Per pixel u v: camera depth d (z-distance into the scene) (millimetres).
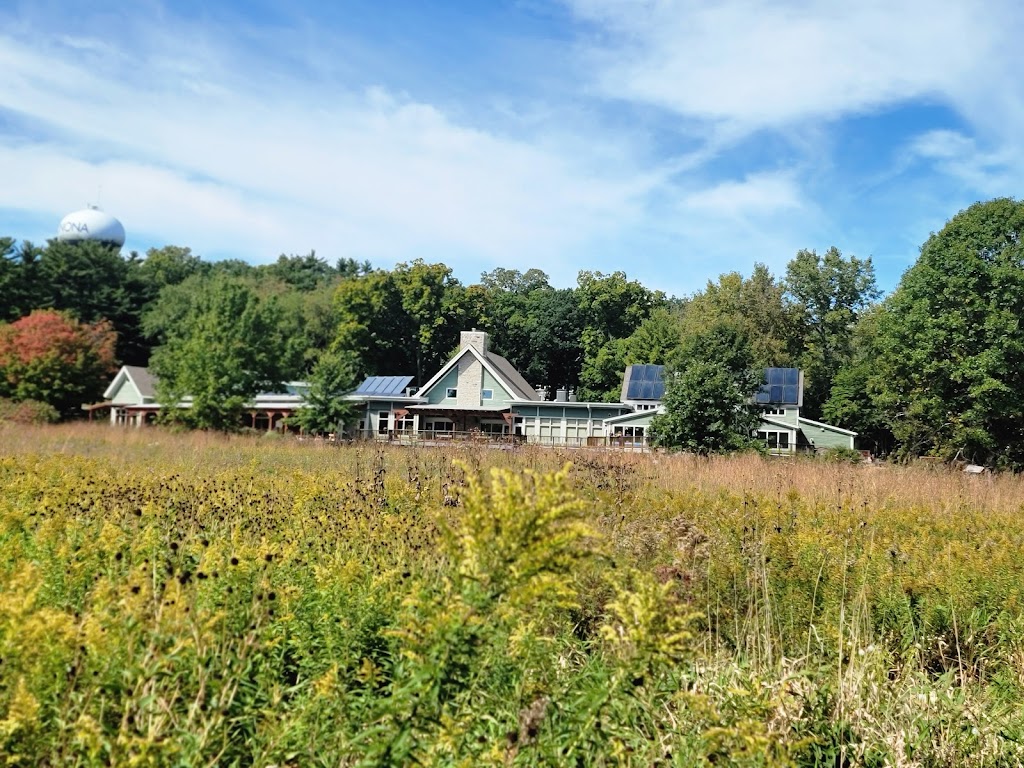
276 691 3229
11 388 46938
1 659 2684
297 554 5262
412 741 2637
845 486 15594
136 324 68625
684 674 4133
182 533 6195
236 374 37656
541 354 77125
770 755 3131
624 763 2963
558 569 2615
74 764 2629
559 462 16672
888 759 4324
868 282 66188
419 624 2799
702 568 6691
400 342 75000
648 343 66250
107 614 3090
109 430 28344
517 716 2982
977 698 5176
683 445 28266
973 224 38875
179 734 2779
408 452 20578
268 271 99812
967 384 38125
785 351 63250
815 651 5629
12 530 5395
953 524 10930
